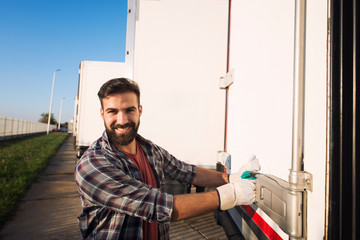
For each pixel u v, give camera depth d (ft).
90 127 19.94
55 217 12.69
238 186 3.72
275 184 3.27
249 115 5.46
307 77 3.10
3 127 62.03
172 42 9.42
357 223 2.66
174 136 9.32
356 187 2.69
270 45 4.43
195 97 9.40
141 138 4.63
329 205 2.72
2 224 11.71
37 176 22.65
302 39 3.13
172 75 9.38
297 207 2.91
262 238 4.45
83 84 20.02
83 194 3.46
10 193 15.80
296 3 3.18
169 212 3.14
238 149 6.22
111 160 3.66
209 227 10.68
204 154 9.34
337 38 2.81
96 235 3.49
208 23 9.53
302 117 3.10
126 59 9.25
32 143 53.88
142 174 4.17
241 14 6.32
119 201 3.21
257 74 5.03
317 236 2.81
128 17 9.37
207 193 3.56
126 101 3.87
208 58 9.46
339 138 2.75
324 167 2.78
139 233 3.53
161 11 9.46
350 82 2.77
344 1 2.80
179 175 5.00
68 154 41.57
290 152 3.54
